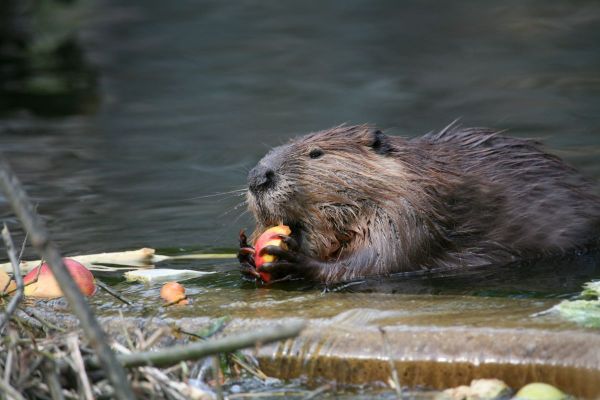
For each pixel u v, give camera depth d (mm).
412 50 27484
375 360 7293
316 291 9648
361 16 33688
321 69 25391
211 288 9625
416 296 8680
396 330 7422
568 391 6883
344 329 7555
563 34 28391
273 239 10180
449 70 24484
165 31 31953
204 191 14500
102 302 8859
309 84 23547
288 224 10703
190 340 7734
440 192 10883
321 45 28859
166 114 20844
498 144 11836
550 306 7996
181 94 23109
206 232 12398
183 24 33219
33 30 31188
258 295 9109
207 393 6648
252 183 10547
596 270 10391
